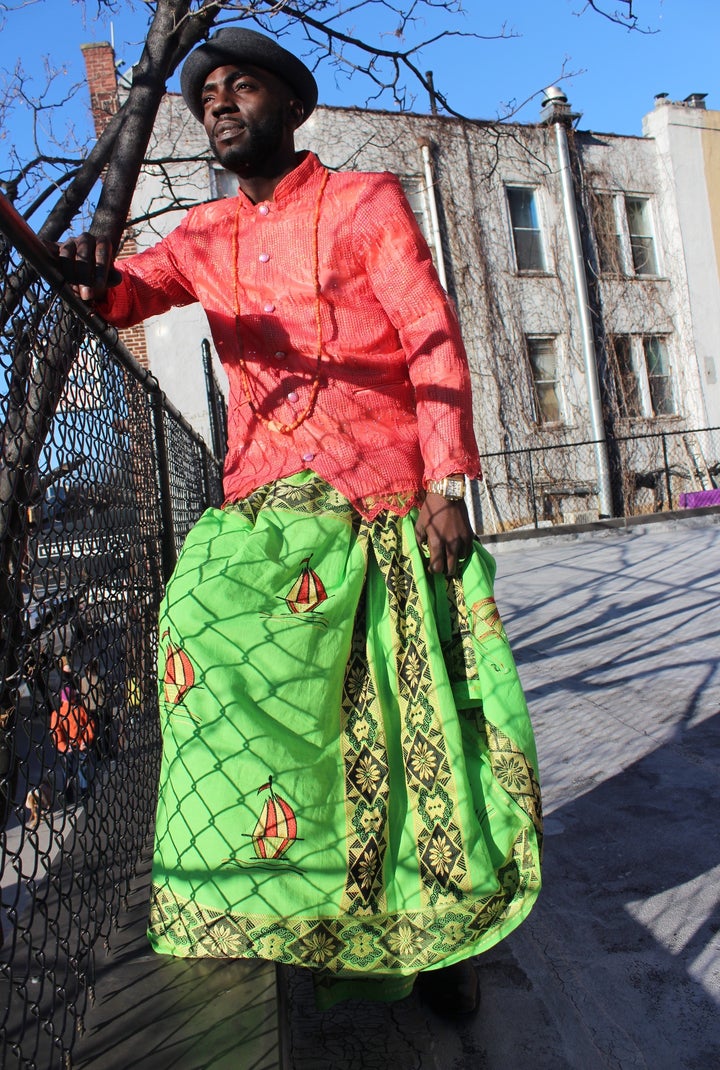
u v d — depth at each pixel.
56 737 1.59
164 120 13.07
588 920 2.36
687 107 19.05
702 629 5.91
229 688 1.59
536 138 17.77
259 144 1.79
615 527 14.22
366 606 1.77
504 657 1.77
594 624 6.58
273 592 1.66
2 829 1.31
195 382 14.66
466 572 1.81
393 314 1.79
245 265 1.83
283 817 1.61
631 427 18.27
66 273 1.61
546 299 17.84
